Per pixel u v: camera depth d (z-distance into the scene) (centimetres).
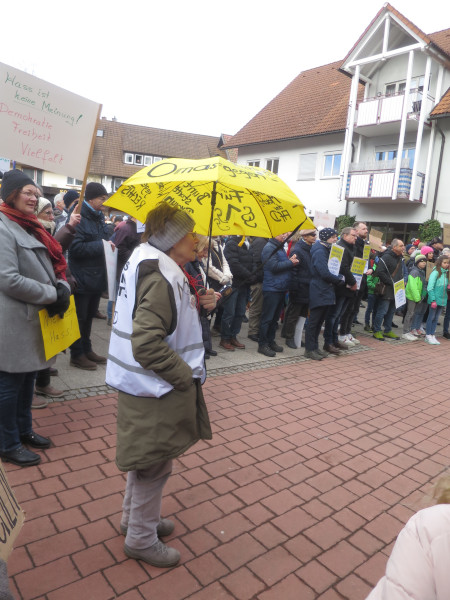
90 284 444
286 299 791
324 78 2281
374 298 846
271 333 636
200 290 223
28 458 292
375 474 331
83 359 471
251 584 216
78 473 291
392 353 718
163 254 201
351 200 1822
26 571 211
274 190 220
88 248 432
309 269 646
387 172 1670
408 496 305
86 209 434
